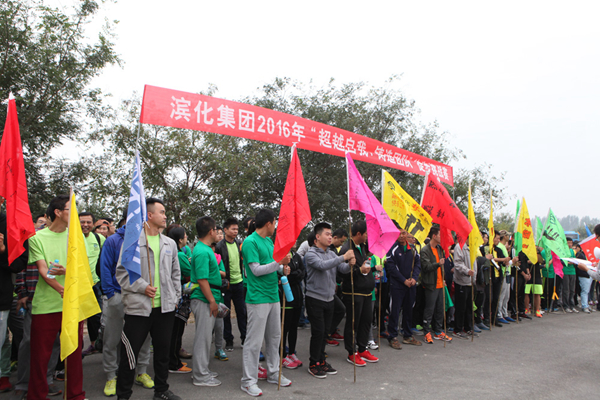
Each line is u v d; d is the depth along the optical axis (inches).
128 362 140.2
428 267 257.8
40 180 411.2
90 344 238.8
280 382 173.6
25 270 150.1
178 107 199.9
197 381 172.1
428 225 262.4
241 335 233.3
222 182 437.4
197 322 173.8
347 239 222.1
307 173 505.7
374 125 573.0
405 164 337.1
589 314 399.5
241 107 224.4
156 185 417.4
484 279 301.9
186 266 191.9
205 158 435.8
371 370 201.5
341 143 283.7
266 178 524.7
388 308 275.0
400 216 251.4
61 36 380.8
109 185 412.8
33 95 371.9
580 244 396.8
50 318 143.1
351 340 211.3
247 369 166.1
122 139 403.2
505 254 338.0
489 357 230.7
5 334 147.0
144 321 143.1
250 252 169.9
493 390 177.5
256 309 167.9
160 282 149.2
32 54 352.8
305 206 173.3
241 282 232.2
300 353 232.7
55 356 160.2
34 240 144.6
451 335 284.0
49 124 370.0
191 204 437.4
